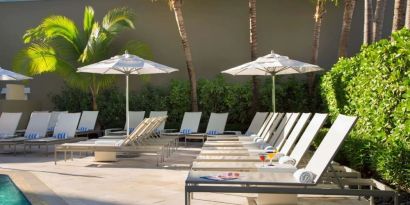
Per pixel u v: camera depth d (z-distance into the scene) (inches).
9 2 751.1
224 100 639.8
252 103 628.1
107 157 431.5
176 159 442.3
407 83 220.4
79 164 410.3
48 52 630.5
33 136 514.3
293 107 621.6
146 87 685.3
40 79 743.7
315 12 652.1
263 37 690.2
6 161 436.1
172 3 626.5
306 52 678.5
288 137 310.5
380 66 257.3
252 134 476.1
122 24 649.6
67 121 516.1
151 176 335.9
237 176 193.5
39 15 745.0
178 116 660.1
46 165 403.5
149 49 672.4
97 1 729.6
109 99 679.1
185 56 642.2
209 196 259.9
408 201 214.5
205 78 698.8
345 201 228.5
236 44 694.5
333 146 181.9
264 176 193.2
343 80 359.3
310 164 199.9
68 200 249.4
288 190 169.6
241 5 693.9
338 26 668.7
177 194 266.5
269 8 688.4
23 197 268.1
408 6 321.4
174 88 652.1
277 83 636.7
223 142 390.9
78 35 666.2
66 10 738.8
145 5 714.8
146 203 241.8
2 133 533.6
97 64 457.7
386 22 651.5
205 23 701.3
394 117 232.8
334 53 669.9
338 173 227.0
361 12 664.4
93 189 282.8
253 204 214.4
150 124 422.6
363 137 276.5
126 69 485.1
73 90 690.8
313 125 240.4
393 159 212.7
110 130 596.1
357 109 310.8
